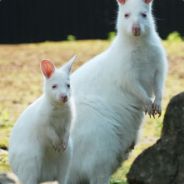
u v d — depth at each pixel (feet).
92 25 129.49
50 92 46.83
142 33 52.06
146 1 53.21
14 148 47.47
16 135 47.75
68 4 129.49
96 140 51.52
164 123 49.62
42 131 46.83
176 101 49.32
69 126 47.50
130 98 53.36
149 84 54.03
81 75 54.08
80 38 129.59
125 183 53.01
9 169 55.77
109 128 52.24
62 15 129.59
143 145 64.75
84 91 53.16
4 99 83.66
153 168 48.85
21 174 47.09
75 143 51.31
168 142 48.98
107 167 52.16
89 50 106.63
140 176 49.03
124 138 53.57
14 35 128.88
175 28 128.26
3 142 62.80
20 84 90.79
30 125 47.19
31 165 46.83
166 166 48.44
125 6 53.16
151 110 52.95
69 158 47.96
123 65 52.95
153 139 67.05
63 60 100.37
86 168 51.37
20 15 128.77
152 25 53.52
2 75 94.99
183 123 48.67
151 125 72.23
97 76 53.62
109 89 53.21
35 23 129.29
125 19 52.90
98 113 52.29
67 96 46.42
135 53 53.01
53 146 47.06
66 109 46.85
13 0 128.26
